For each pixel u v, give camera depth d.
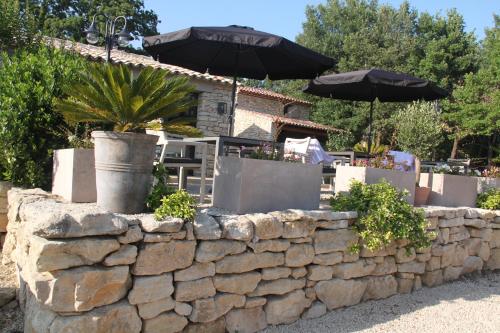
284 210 4.21
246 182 4.16
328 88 7.92
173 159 5.46
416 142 22.23
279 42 4.92
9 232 4.81
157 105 3.59
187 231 3.43
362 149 8.91
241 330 3.85
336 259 4.54
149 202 3.57
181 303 3.46
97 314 3.00
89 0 25.95
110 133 3.42
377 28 31.25
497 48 21.89
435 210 5.68
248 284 3.85
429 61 27.73
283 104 21.95
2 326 3.63
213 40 5.02
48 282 2.83
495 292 5.80
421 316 4.70
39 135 5.27
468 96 22.17
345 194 5.12
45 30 9.48
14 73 5.23
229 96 13.48
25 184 5.29
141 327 3.25
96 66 3.66
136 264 3.20
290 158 4.71
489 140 24.81
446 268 5.98
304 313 4.32
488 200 7.02
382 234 4.68
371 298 4.97
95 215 2.99
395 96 8.18
